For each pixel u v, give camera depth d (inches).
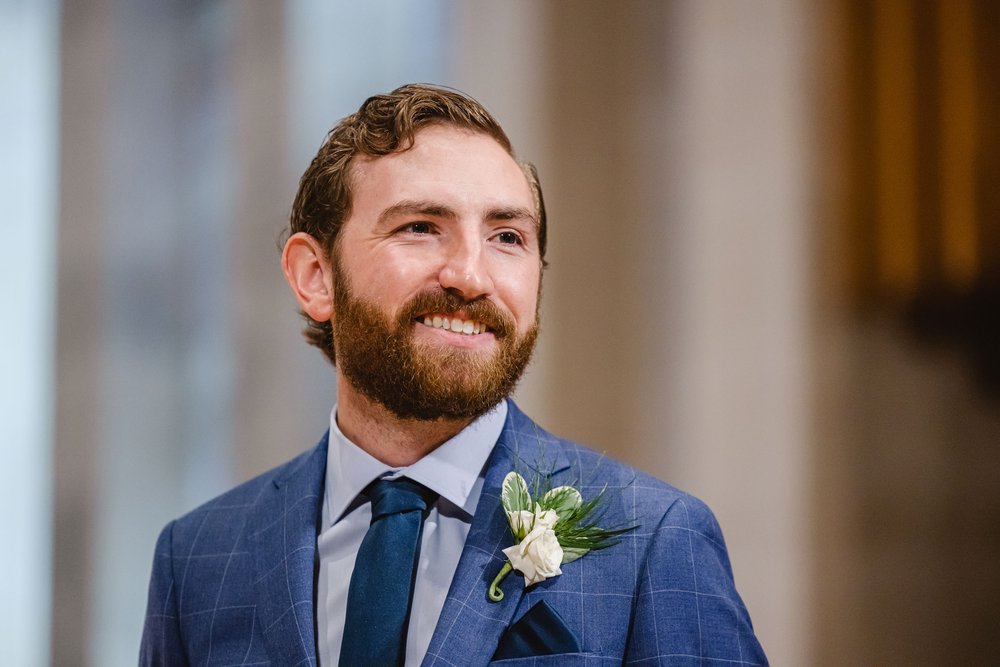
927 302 215.3
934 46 217.9
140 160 276.8
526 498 97.3
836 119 222.4
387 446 104.0
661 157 234.4
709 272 228.8
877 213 219.1
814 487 217.6
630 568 97.7
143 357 272.4
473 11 250.4
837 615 213.9
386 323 96.4
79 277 276.1
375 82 260.8
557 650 92.4
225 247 270.1
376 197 99.3
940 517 211.5
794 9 225.9
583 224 238.5
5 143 280.7
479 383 96.3
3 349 276.7
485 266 96.3
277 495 112.7
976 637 207.6
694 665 92.6
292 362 262.5
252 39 270.8
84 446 271.4
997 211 213.5
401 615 95.7
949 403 212.8
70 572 269.3
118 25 279.1
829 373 219.0
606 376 235.0
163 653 111.1
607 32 239.9
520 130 244.1
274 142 268.4
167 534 119.0
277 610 100.8
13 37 284.2
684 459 227.9
